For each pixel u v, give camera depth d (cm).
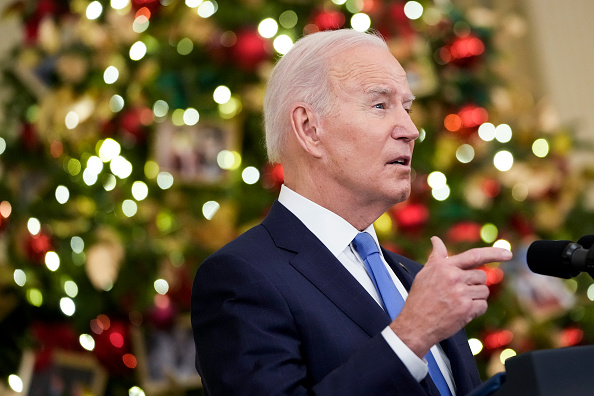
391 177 275
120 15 564
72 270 519
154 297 505
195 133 544
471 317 226
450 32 638
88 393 516
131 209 536
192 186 543
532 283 590
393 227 553
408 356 225
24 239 533
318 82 286
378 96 281
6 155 586
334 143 279
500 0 963
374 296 271
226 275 254
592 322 601
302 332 246
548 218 617
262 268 257
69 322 544
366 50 289
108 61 557
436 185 584
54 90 577
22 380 525
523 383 181
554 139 649
